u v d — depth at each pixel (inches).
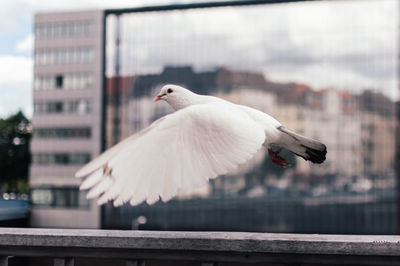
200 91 1476.4
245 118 71.0
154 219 1007.0
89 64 1472.7
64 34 1518.2
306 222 1291.8
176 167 60.7
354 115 1314.0
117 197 57.1
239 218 1259.8
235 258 61.1
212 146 62.1
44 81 1515.7
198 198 1059.3
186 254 62.1
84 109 1461.6
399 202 981.2
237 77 1626.5
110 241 62.5
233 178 1290.6
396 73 1162.6
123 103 1014.4
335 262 58.7
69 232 65.2
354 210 1200.8
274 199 1395.2
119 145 60.4
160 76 1060.5
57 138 1478.8
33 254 65.2
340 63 1346.0
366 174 1243.8
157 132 62.8
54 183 1440.7
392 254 56.7
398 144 1047.6
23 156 2294.5
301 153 81.4
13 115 2353.6
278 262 60.1
